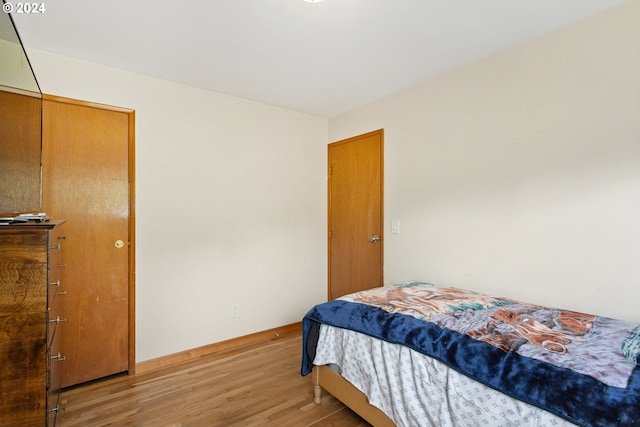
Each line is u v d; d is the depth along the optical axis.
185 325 2.62
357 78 2.52
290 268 3.28
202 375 2.33
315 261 3.49
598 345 1.24
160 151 2.50
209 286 2.74
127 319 2.37
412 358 1.42
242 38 1.92
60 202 2.12
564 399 0.98
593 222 1.73
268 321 3.12
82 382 2.20
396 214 2.82
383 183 2.94
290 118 3.28
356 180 3.23
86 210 2.21
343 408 1.92
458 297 1.97
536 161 1.94
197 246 2.68
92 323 2.24
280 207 3.20
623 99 1.62
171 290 2.55
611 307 1.67
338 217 3.44
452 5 1.61
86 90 2.21
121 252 2.34
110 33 1.86
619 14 1.62
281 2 1.58
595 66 1.71
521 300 2.01
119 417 1.84
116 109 2.32
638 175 1.58
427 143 2.56
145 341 2.44
